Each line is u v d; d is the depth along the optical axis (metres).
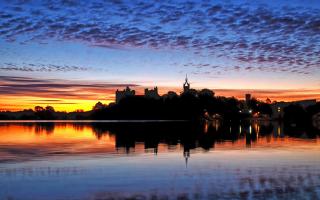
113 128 95.62
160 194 17.86
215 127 110.25
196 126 115.56
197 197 17.22
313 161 29.20
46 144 45.69
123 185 19.95
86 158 31.52
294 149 39.12
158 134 67.62
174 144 45.59
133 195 17.72
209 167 26.27
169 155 33.84
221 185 19.78
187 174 23.34
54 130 85.19
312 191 18.19
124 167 26.38
